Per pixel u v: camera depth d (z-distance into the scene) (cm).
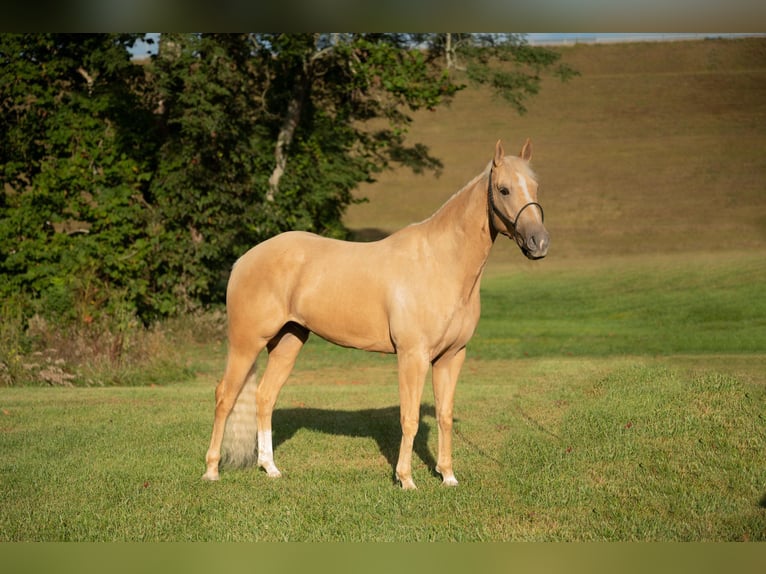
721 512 614
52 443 865
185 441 884
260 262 728
